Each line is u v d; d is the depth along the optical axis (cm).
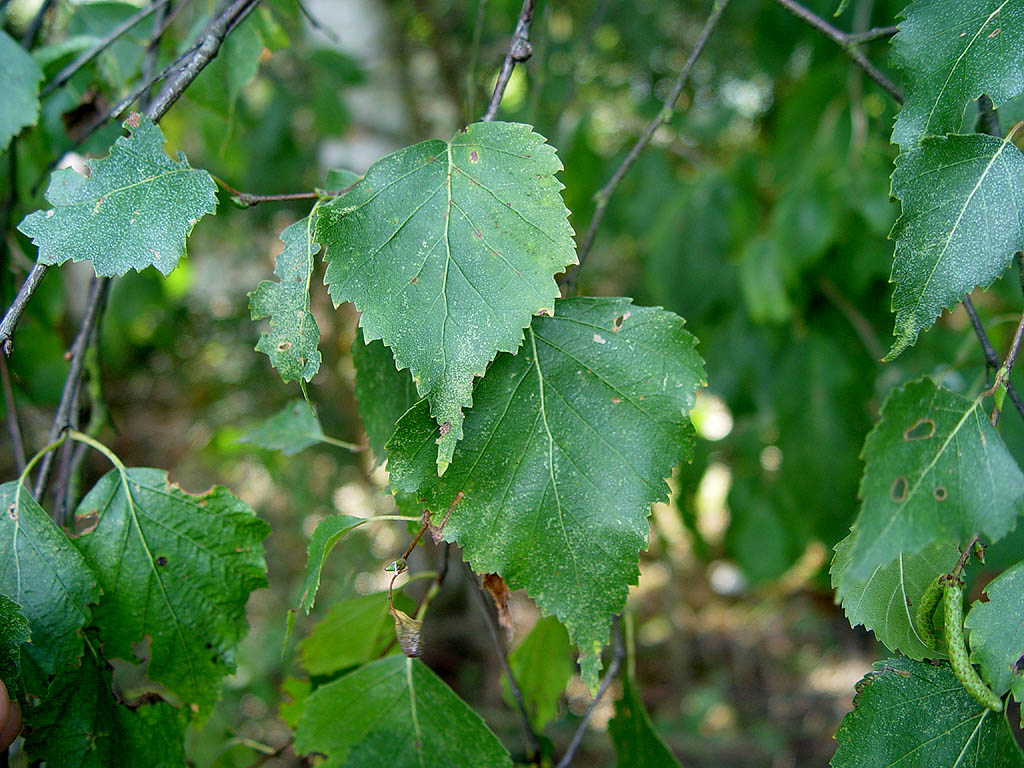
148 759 19
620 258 68
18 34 30
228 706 53
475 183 16
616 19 58
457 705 21
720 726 71
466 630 68
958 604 16
